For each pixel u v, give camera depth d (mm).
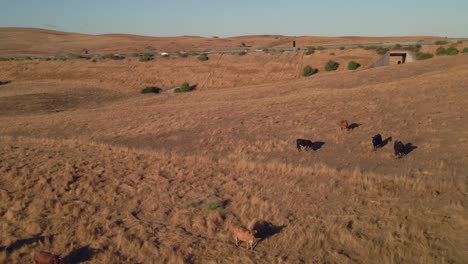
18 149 24453
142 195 15094
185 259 9961
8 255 10367
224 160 19266
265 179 16156
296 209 12812
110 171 18469
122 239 11094
